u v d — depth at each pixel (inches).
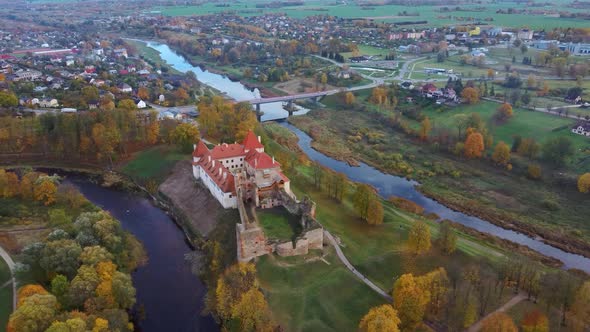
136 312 5723.4
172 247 7111.2
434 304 4913.9
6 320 5024.6
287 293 5457.7
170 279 6338.6
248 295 4963.1
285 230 6466.5
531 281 5191.9
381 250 6397.6
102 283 5226.4
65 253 5625.0
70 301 5049.2
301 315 5152.6
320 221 7165.4
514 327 4352.9
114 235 6417.3
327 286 5541.3
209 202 7770.7
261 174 7450.8
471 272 5418.3
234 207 7377.0
